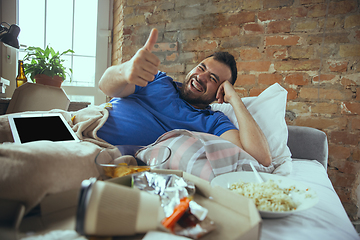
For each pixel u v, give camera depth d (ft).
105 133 2.77
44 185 1.31
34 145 1.49
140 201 1.02
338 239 1.32
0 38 5.32
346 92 4.22
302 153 4.05
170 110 3.29
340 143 4.26
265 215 1.40
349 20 4.17
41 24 6.63
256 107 3.53
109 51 6.81
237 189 1.62
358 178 4.17
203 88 3.61
